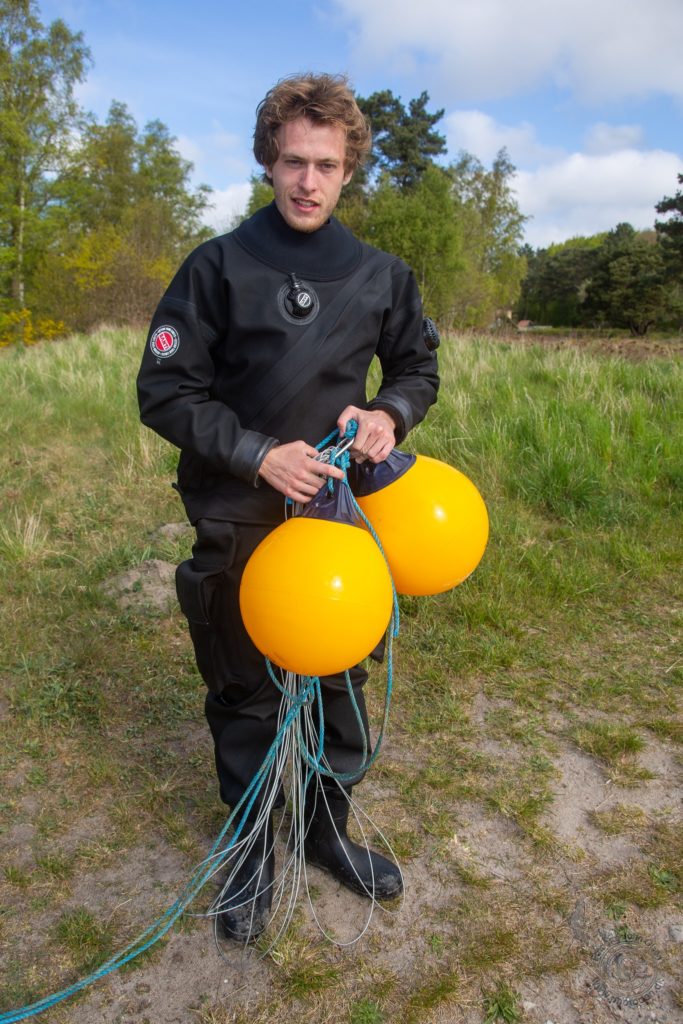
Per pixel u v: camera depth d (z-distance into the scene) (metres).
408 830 2.57
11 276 33.59
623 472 5.29
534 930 2.20
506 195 48.50
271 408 1.90
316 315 1.88
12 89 32.72
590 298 61.12
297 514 1.87
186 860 2.45
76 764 2.88
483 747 2.96
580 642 3.64
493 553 4.33
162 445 6.12
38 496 5.27
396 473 1.90
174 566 4.34
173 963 2.11
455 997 2.01
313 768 2.20
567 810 2.65
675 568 4.26
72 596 4.00
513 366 8.37
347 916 2.26
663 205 55.91
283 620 1.64
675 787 2.76
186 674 3.40
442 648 3.56
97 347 11.46
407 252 33.38
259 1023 1.95
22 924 2.23
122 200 46.31
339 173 1.85
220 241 1.87
